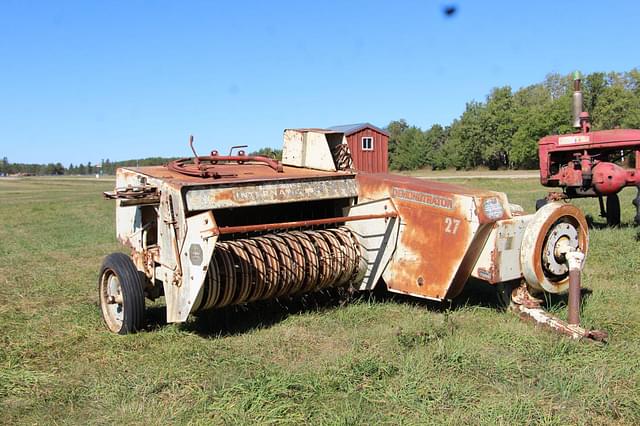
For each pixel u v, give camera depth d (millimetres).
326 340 5270
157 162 55562
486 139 68688
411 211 5879
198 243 5102
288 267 5824
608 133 10273
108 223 18547
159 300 7066
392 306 6211
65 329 5957
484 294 6586
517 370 4363
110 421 3785
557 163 11156
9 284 8430
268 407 3844
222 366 4672
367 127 27188
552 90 74812
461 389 4035
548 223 5414
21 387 4438
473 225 5348
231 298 5562
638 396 3863
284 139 7289
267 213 6793
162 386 4328
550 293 5898
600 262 8039
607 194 10492
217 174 5852
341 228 6477
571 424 3566
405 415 3740
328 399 3986
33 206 28531
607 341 4867
